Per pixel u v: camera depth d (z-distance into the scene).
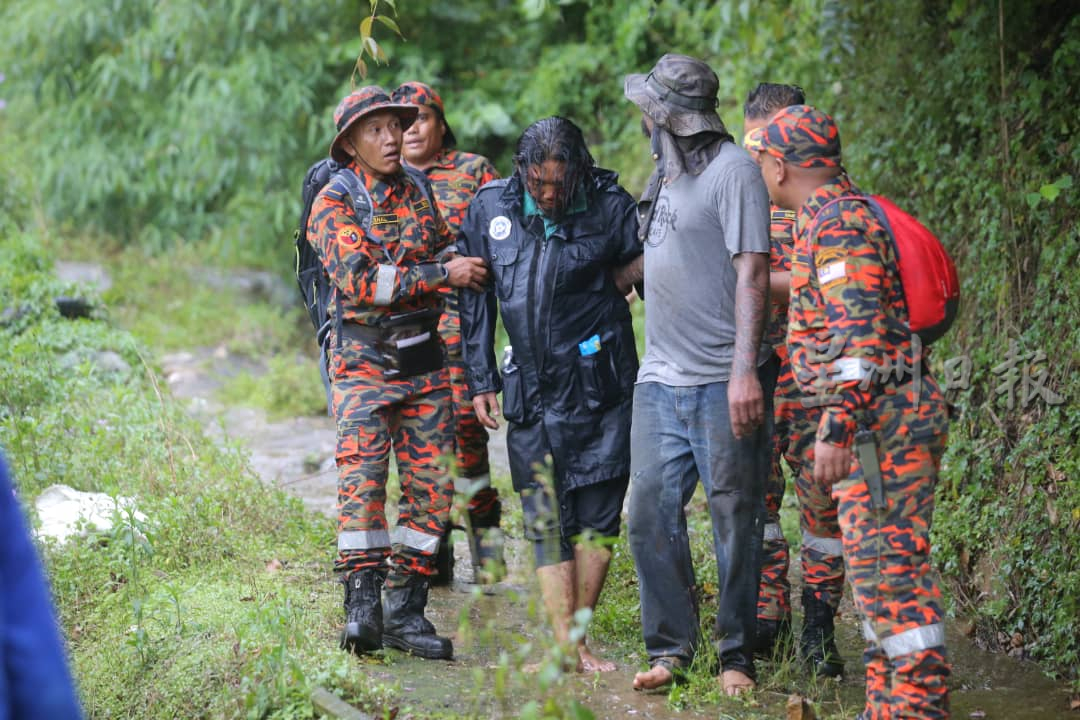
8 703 3.42
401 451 9.62
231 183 26.05
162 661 8.92
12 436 12.81
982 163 12.81
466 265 9.33
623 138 24.84
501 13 27.59
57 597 10.09
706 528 12.84
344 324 9.46
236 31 25.45
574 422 9.13
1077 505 10.00
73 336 18.14
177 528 11.33
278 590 10.34
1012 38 12.59
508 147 26.31
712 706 8.57
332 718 7.88
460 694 8.55
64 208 27.75
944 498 11.88
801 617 10.66
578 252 9.03
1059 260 11.31
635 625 10.21
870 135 14.98
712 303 8.54
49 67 27.28
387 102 9.41
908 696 7.29
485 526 11.21
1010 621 10.31
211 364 21.80
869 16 15.53
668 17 23.98
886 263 7.39
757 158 8.66
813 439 9.26
